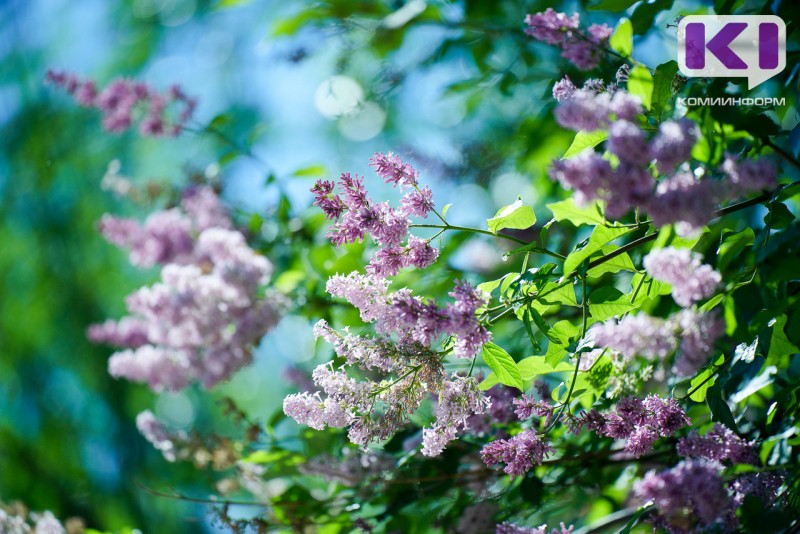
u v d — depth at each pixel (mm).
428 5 2367
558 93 1832
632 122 1741
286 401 1867
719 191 1724
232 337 2240
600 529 2092
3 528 2338
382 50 2430
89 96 2473
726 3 1917
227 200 2475
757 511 1881
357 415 1873
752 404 1991
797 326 1847
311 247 2396
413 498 2141
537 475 2104
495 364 1871
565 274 1832
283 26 2436
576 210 1815
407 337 1856
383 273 1847
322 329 1870
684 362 1744
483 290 1854
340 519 2184
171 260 2412
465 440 2111
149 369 2326
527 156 2338
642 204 1717
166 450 2264
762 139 1874
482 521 2107
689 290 1736
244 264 2242
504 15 2361
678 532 1792
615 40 1885
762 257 1801
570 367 1902
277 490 2346
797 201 2072
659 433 1856
